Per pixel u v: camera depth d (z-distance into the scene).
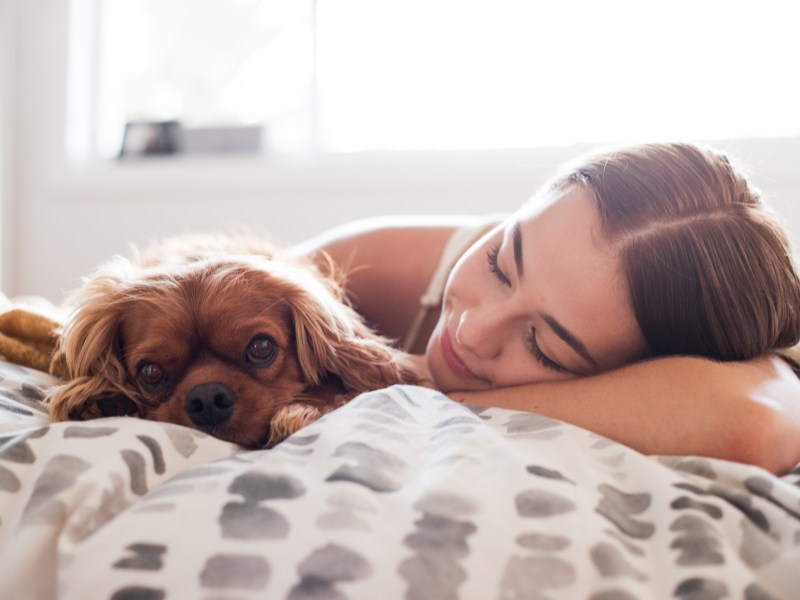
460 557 0.65
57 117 3.01
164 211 2.93
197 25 3.12
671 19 2.67
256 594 0.60
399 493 0.74
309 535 0.65
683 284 1.10
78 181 2.98
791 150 2.42
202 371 1.10
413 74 2.91
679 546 0.72
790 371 1.17
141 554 0.64
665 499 0.79
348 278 1.64
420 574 0.63
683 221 1.13
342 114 2.97
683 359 1.09
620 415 1.04
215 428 1.06
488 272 1.24
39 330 1.37
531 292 1.13
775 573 0.71
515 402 1.14
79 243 3.00
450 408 0.96
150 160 3.01
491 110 2.86
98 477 0.74
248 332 1.13
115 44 3.17
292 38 3.02
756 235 1.16
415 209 2.73
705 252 1.11
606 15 2.73
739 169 1.29
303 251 1.69
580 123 2.77
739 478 0.85
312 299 1.23
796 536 0.73
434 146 2.91
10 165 2.99
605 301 1.10
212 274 1.18
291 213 2.83
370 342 1.27
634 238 1.10
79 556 0.64
